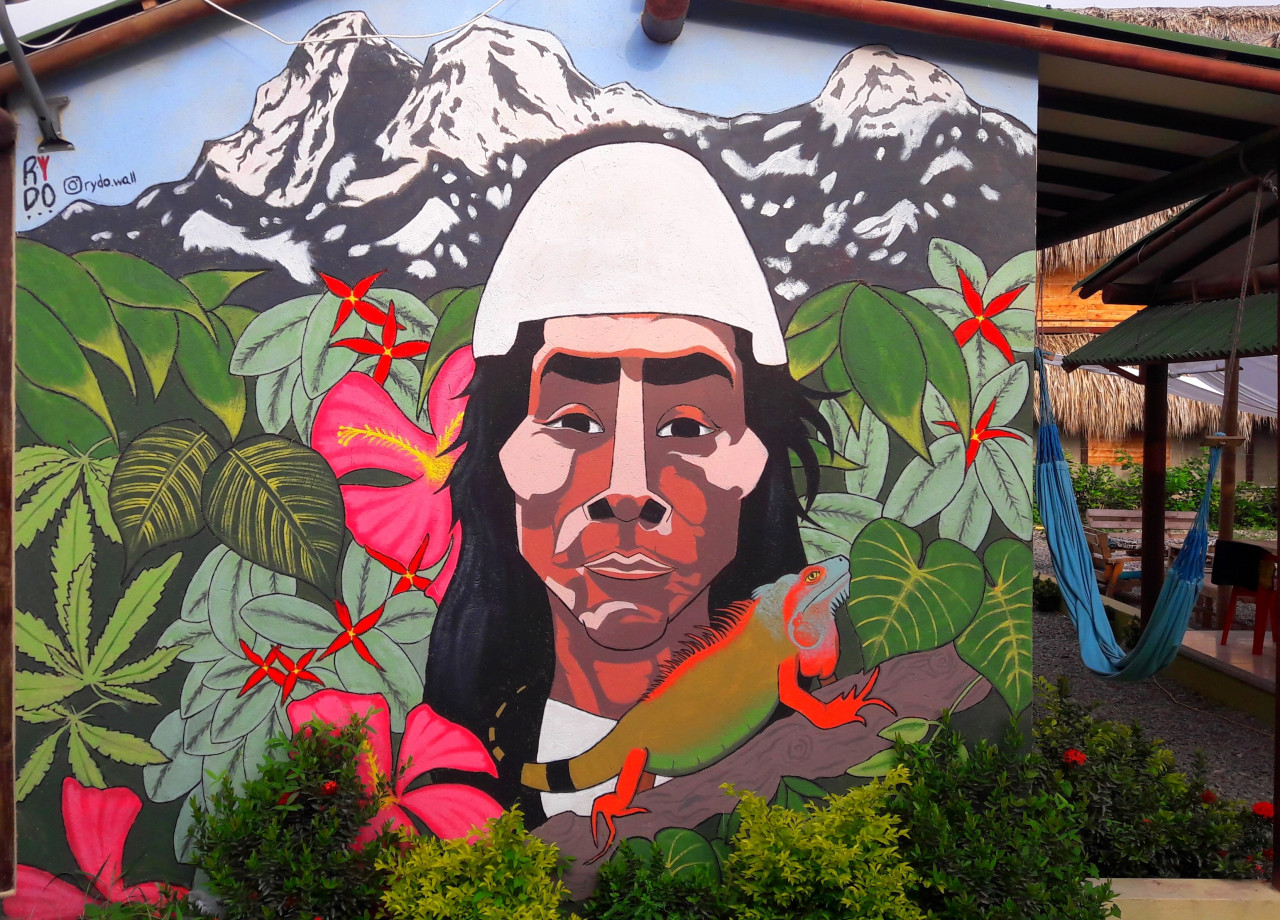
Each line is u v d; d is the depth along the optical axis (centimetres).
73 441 327
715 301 339
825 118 342
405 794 328
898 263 345
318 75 328
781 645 340
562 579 334
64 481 327
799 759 339
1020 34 329
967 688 346
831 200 342
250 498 328
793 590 341
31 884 325
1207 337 627
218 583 327
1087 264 1302
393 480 330
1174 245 649
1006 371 350
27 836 326
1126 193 486
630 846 332
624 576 336
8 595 314
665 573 337
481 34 331
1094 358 728
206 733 326
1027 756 331
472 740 331
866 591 343
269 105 328
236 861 295
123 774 326
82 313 328
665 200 337
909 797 321
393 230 330
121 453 327
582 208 335
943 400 346
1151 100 379
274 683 327
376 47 330
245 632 327
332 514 329
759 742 338
